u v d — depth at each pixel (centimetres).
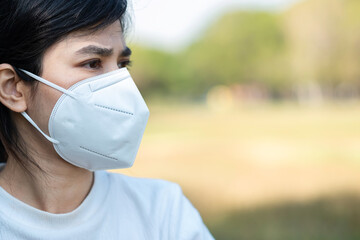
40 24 114
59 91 119
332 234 439
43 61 118
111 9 118
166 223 130
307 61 4484
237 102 5862
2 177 125
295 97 5906
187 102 6938
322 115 2683
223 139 1462
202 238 131
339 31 4184
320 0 4269
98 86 122
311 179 743
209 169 864
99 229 122
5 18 116
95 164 127
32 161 123
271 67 5397
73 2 115
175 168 877
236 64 5869
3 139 124
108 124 124
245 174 804
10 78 119
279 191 657
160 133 1808
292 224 477
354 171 804
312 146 1176
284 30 4941
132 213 130
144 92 6075
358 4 4075
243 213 531
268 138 1431
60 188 125
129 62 137
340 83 4697
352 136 1361
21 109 121
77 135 122
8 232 114
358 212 521
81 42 118
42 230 115
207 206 570
